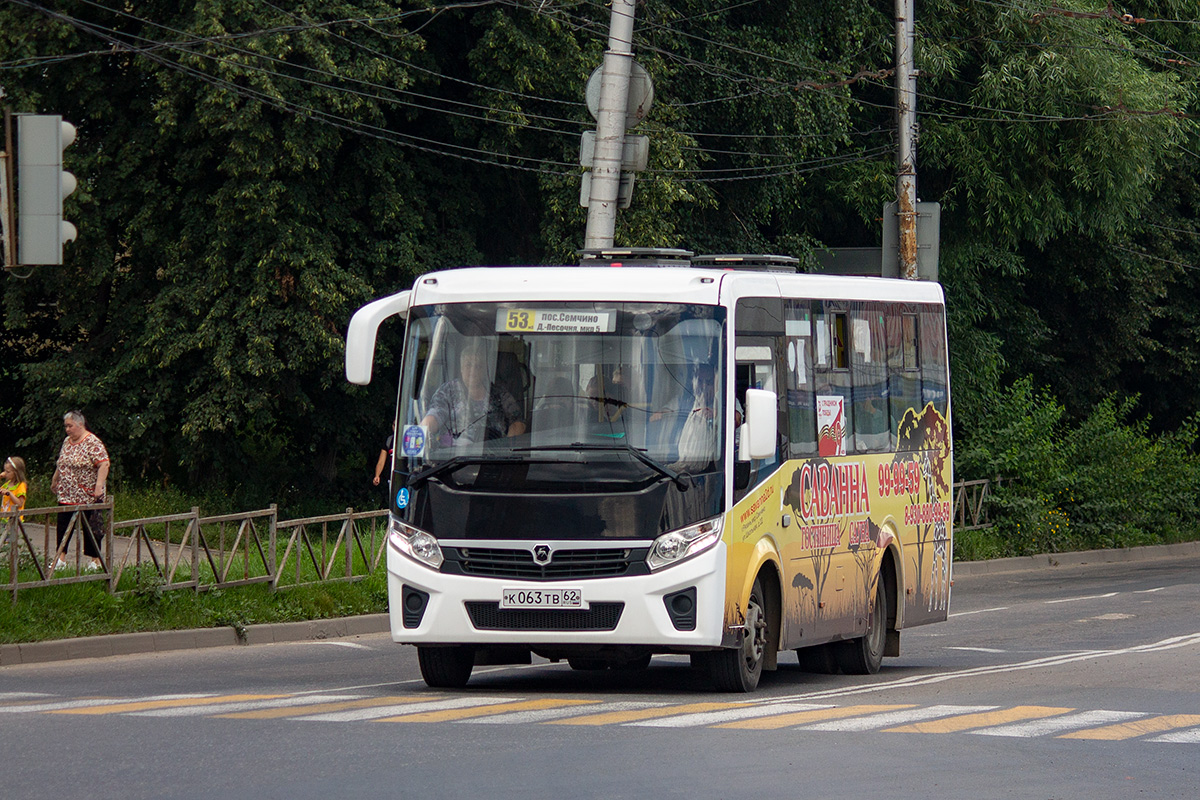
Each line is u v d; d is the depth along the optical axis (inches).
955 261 3026.6
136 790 621.9
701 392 954.1
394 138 2415.1
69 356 2386.8
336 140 2180.1
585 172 1745.8
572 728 802.8
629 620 923.4
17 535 1322.6
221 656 1326.3
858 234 3198.8
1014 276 3314.5
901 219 2278.5
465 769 677.9
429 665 1014.4
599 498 930.1
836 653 1199.6
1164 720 879.7
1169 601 1946.4
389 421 2539.4
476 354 970.7
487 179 2566.4
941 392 1348.4
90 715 836.6
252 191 2139.5
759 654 1008.2
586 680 1125.1
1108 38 2906.0
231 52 2064.5
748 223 2736.2
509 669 1235.2
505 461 944.3
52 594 1342.3
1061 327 3508.9
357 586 1658.5
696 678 1149.7
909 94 2279.8
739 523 960.3
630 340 960.3
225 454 2511.1
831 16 2773.1
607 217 1708.9
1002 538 2691.9
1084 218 3048.7
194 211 2260.1
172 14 2213.3
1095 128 2871.6
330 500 2635.3
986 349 3026.6
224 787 629.6
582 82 2315.5
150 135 2251.5
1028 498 2726.4
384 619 1610.5
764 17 2723.9
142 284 2385.6
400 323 2454.5
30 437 2423.7
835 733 804.6
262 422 2341.3
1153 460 3024.1
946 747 770.8
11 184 1186.0
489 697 956.6
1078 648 1441.9
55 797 606.9
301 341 2246.6
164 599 1429.6
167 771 663.1
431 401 970.1
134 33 2282.2
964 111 3024.1
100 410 2356.1
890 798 639.8
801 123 2630.4
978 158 2913.4
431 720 828.0
